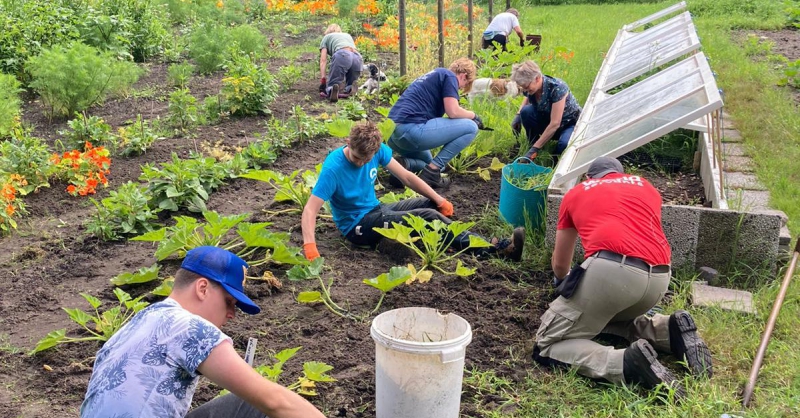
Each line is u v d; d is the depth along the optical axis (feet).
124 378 8.64
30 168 23.25
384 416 11.74
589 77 37.50
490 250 18.88
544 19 64.23
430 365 11.10
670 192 23.62
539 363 14.37
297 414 8.91
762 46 42.75
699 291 16.58
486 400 13.23
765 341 14.03
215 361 8.73
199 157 24.44
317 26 57.57
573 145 21.38
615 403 12.97
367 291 17.13
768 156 24.81
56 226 21.12
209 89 37.60
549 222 18.25
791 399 12.77
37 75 31.19
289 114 33.09
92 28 41.45
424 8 47.93
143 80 39.29
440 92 23.43
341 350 14.73
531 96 25.02
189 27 52.16
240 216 17.95
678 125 17.51
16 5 40.16
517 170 21.62
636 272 13.37
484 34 43.37
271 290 17.12
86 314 14.99
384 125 23.27
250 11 60.23
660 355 14.65
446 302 16.56
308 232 17.37
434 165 23.48
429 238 17.60
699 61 22.59
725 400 12.81
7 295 17.10
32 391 13.46
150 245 19.93
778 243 17.16
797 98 32.22
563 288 13.92
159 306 9.14
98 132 27.09
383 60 43.68
